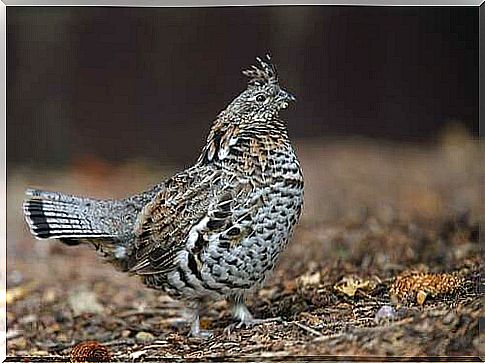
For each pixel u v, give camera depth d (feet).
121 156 59.57
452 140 55.98
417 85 57.62
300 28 58.75
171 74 59.98
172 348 27.53
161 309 33.09
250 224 25.49
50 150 58.03
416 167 52.95
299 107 59.36
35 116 58.03
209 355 26.16
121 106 59.77
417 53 57.52
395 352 25.53
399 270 32.40
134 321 31.71
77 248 42.06
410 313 27.09
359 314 27.81
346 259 35.01
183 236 25.88
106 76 59.36
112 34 59.16
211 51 59.62
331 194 47.98
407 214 42.83
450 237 36.99
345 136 59.06
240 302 27.68
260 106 26.30
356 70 58.80
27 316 32.91
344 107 59.16
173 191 26.40
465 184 48.70
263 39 59.00
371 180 50.70
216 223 25.52
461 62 56.29
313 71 59.11
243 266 25.91
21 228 45.34
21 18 57.41
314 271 33.53
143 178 56.80
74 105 58.90
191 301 27.84
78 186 54.65
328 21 58.49
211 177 25.95
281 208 25.72
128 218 27.09
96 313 32.94
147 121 60.34
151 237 26.30
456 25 55.98
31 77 57.88
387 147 57.26
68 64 58.70
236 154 25.89
